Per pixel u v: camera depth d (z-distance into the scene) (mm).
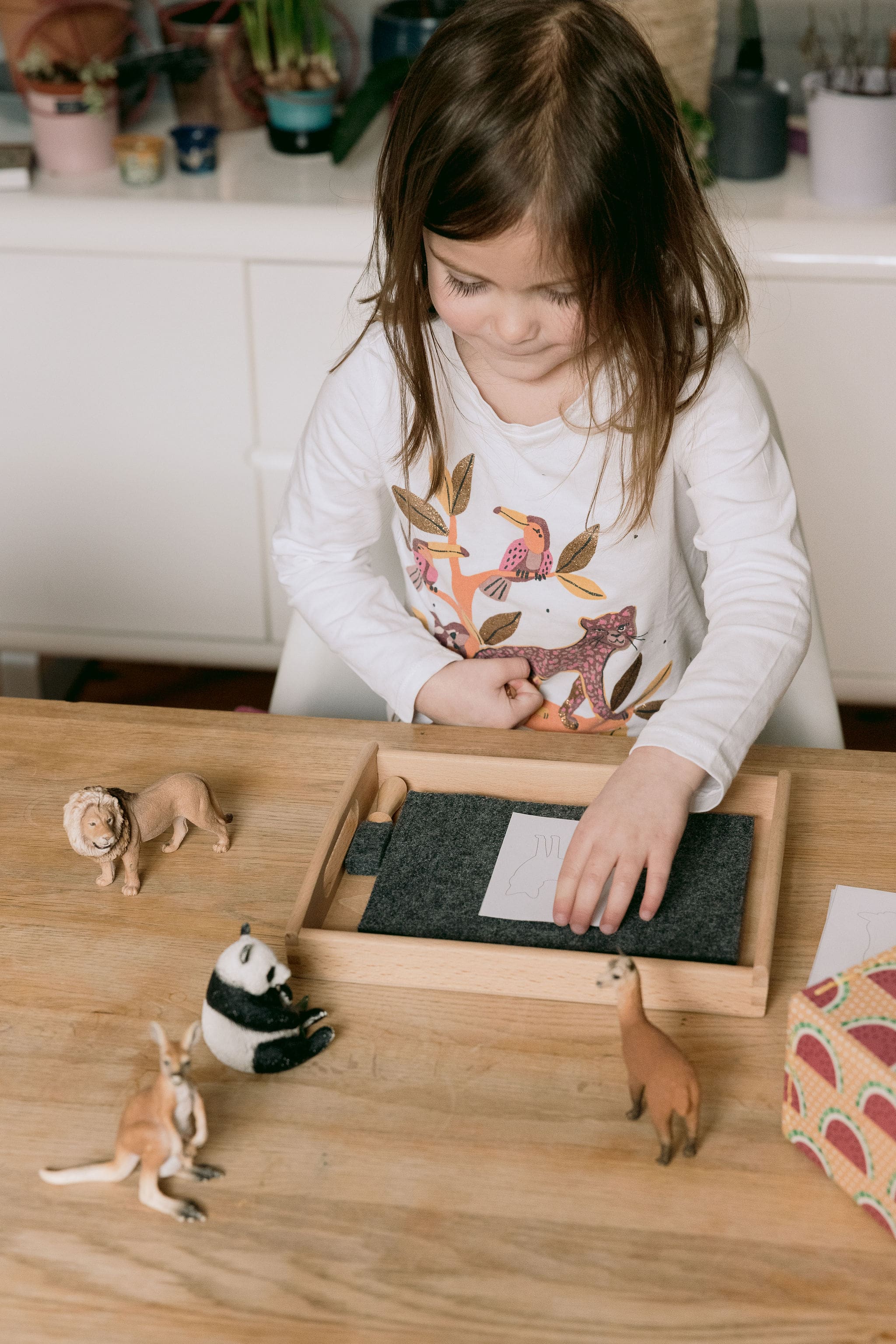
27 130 1903
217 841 833
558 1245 590
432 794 868
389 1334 554
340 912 779
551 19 793
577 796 866
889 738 2066
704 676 900
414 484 1095
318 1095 665
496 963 714
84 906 790
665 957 723
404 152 837
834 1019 598
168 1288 576
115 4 1803
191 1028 612
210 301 1728
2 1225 604
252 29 1803
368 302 1039
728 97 1715
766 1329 553
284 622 1973
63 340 1776
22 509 1912
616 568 1087
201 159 1765
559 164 771
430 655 1071
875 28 1915
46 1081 676
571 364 990
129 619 1991
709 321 917
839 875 795
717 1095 662
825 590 1866
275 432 1816
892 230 1619
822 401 1725
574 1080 673
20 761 916
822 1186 616
